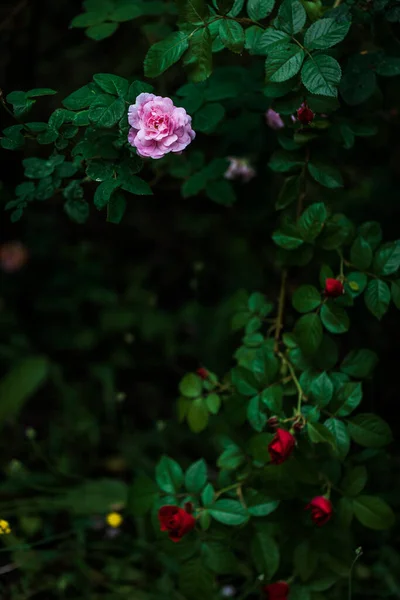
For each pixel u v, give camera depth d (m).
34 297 2.40
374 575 1.86
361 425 1.64
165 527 1.60
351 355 1.67
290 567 1.76
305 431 1.63
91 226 2.43
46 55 2.04
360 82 1.64
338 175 1.66
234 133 1.83
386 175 2.13
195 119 1.70
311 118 1.60
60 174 1.64
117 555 1.91
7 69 2.00
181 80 1.82
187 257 2.42
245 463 1.68
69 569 1.88
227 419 1.68
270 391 1.64
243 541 1.83
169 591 1.84
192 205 2.28
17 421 2.19
